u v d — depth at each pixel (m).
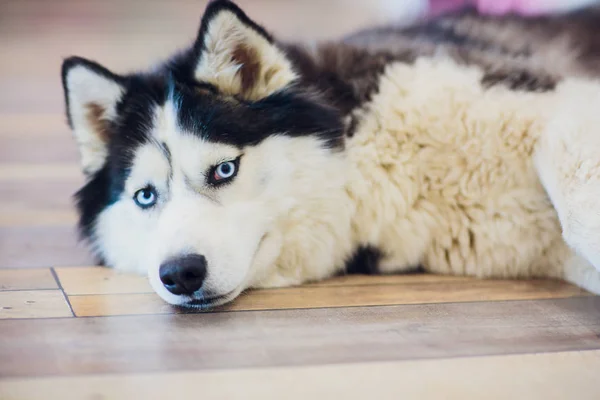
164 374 1.52
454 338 1.73
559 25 2.99
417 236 2.20
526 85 2.21
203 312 1.91
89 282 2.16
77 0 10.02
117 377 1.51
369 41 2.54
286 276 2.15
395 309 1.93
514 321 1.84
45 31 7.75
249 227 1.94
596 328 1.79
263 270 2.04
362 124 2.16
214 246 1.83
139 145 2.00
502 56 2.49
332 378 1.52
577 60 2.81
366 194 2.15
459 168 2.13
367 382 1.50
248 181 1.95
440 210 2.19
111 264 2.29
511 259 2.18
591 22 3.02
